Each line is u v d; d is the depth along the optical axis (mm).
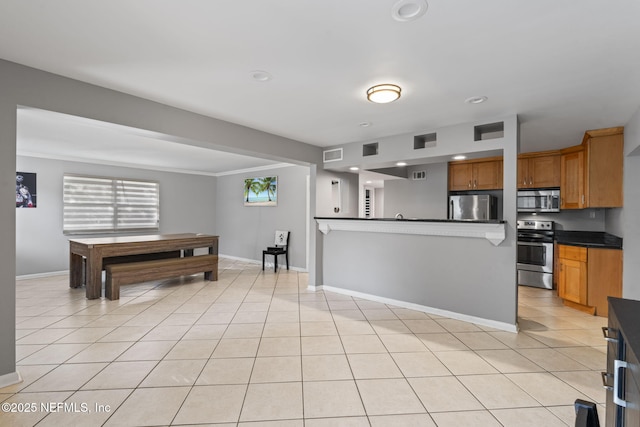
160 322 3414
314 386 2182
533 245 5094
